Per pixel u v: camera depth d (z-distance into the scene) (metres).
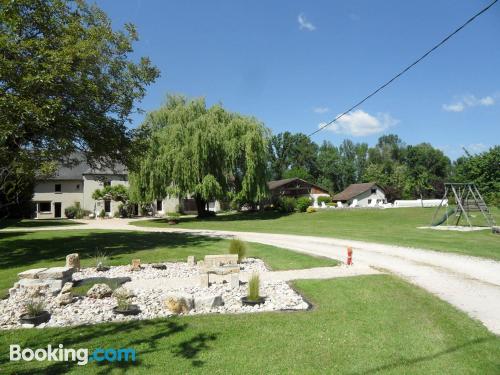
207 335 6.68
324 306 8.44
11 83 14.71
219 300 8.56
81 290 10.38
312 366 5.43
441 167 95.62
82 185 56.38
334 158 99.44
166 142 38.12
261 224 33.91
